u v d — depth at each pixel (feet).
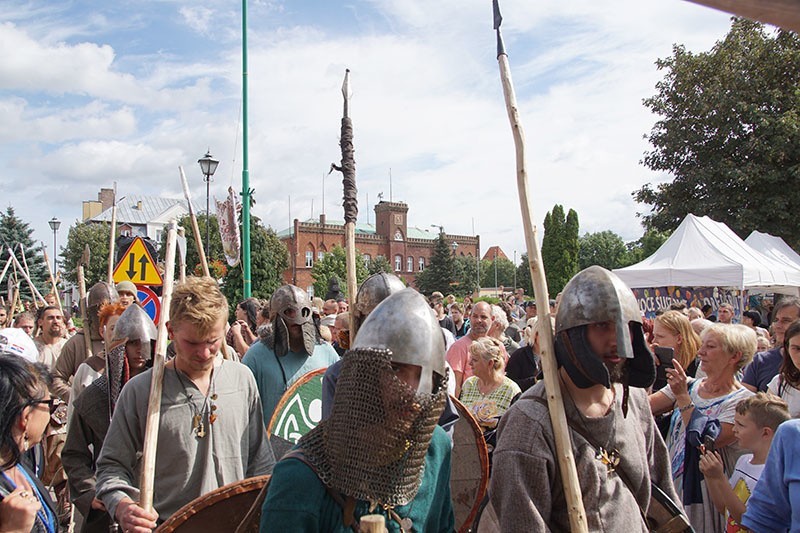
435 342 6.48
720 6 2.05
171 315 10.45
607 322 8.00
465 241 337.52
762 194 77.36
